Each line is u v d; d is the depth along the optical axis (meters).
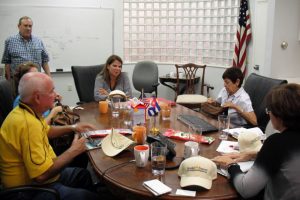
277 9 3.39
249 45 4.66
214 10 4.81
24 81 1.57
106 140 1.74
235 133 1.93
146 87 4.82
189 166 1.34
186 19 5.04
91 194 1.67
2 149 1.52
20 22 3.71
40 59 3.96
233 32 4.70
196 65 4.84
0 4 4.48
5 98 2.21
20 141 1.48
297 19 3.50
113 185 1.35
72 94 5.07
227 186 1.31
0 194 1.41
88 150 1.71
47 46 4.78
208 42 5.00
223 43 4.86
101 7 4.94
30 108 1.58
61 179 1.91
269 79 2.69
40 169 1.47
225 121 2.02
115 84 3.26
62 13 4.75
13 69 3.81
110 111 2.64
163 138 1.74
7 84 2.29
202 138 1.87
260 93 2.72
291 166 1.13
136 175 1.41
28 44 3.82
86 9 4.86
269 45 3.51
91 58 5.04
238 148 1.71
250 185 1.20
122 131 1.98
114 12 5.01
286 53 3.56
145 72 4.84
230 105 2.48
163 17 5.11
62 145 2.14
